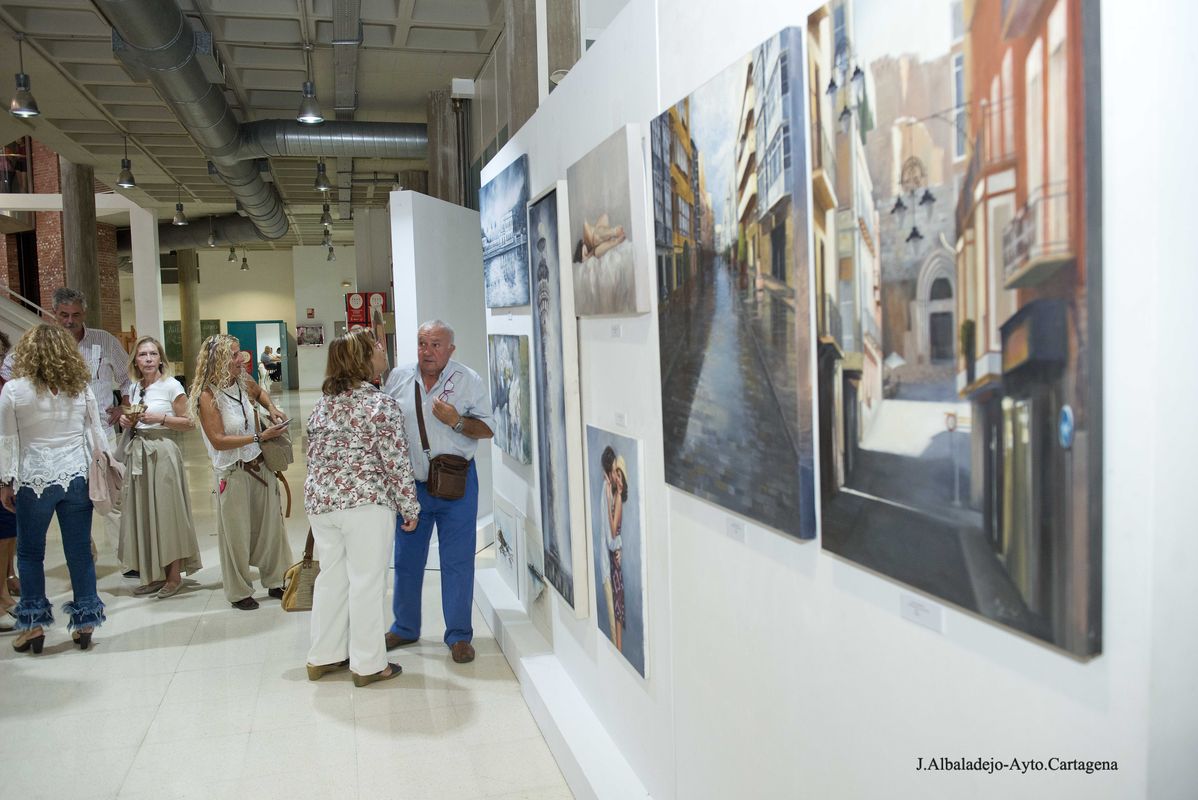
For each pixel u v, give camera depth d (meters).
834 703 1.59
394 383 4.17
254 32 8.83
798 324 1.56
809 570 1.65
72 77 9.62
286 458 5.25
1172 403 0.95
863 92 1.33
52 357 4.14
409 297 5.59
